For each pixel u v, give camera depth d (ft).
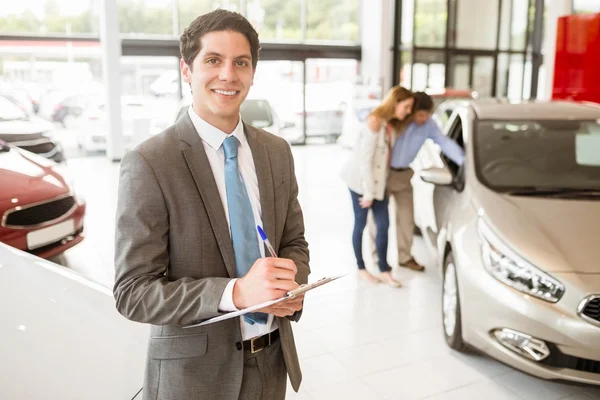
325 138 40.45
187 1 34.88
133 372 4.67
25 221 11.18
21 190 11.30
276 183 4.48
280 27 38.70
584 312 7.27
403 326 10.78
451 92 28.22
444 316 10.19
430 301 12.00
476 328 8.41
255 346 4.26
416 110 12.16
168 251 4.01
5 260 5.78
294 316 4.38
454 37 40.27
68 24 31.78
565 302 7.37
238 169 4.21
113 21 29.27
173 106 33.81
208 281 3.73
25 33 31.07
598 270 7.45
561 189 9.56
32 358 4.38
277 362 4.44
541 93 43.09
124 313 3.76
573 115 11.44
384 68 39.60
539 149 10.57
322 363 9.37
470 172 10.24
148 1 33.73
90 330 4.99
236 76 3.97
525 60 42.93
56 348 4.59
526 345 7.66
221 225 4.04
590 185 9.75
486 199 9.35
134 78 33.78
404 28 39.45
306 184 25.58
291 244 4.74
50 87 31.99
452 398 8.36
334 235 17.29
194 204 3.95
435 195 12.27
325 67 39.83
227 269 4.06
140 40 33.27
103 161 30.71
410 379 8.87
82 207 12.72
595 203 9.00
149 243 3.82
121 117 30.27
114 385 4.43
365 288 12.74
